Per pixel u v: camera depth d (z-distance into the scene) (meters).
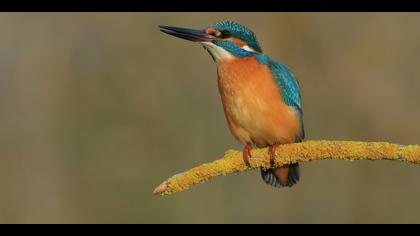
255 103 7.43
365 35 13.66
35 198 13.11
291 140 7.60
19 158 13.25
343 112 13.57
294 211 13.21
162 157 13.38
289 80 7.54
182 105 13.62
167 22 13.82
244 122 7.56
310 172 13.38
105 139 13.38
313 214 13.19
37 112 13.52
